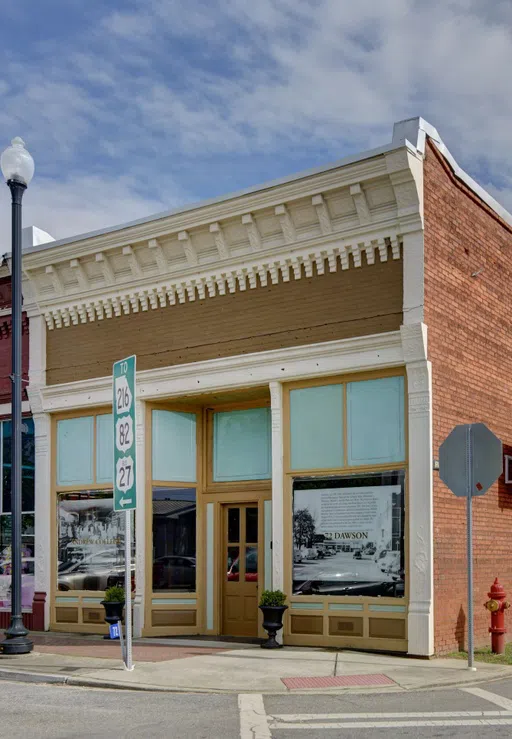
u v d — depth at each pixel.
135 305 16.41
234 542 16.08
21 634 13.37
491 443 11.46
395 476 13.25
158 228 15.65
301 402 14.34
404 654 12.73
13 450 13.66
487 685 10.66
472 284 14.67
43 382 17.50
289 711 9.09
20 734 8.09
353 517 13.59
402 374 13.33
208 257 15.43
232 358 14.91
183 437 16.36
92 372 16.91
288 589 14.00
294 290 14.48
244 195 14.56
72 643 14.89
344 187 13.73
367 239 13.70
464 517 13.69
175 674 11.28
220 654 13.00
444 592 12.95
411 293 13.19
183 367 15.45
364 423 13.65
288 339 14.45
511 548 15.42
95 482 16.80
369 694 10.07
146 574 15.59
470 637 11.51
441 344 13.48
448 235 14.00
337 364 13.80
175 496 16.12
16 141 13.98
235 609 15.85
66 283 17.31
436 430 13.10
